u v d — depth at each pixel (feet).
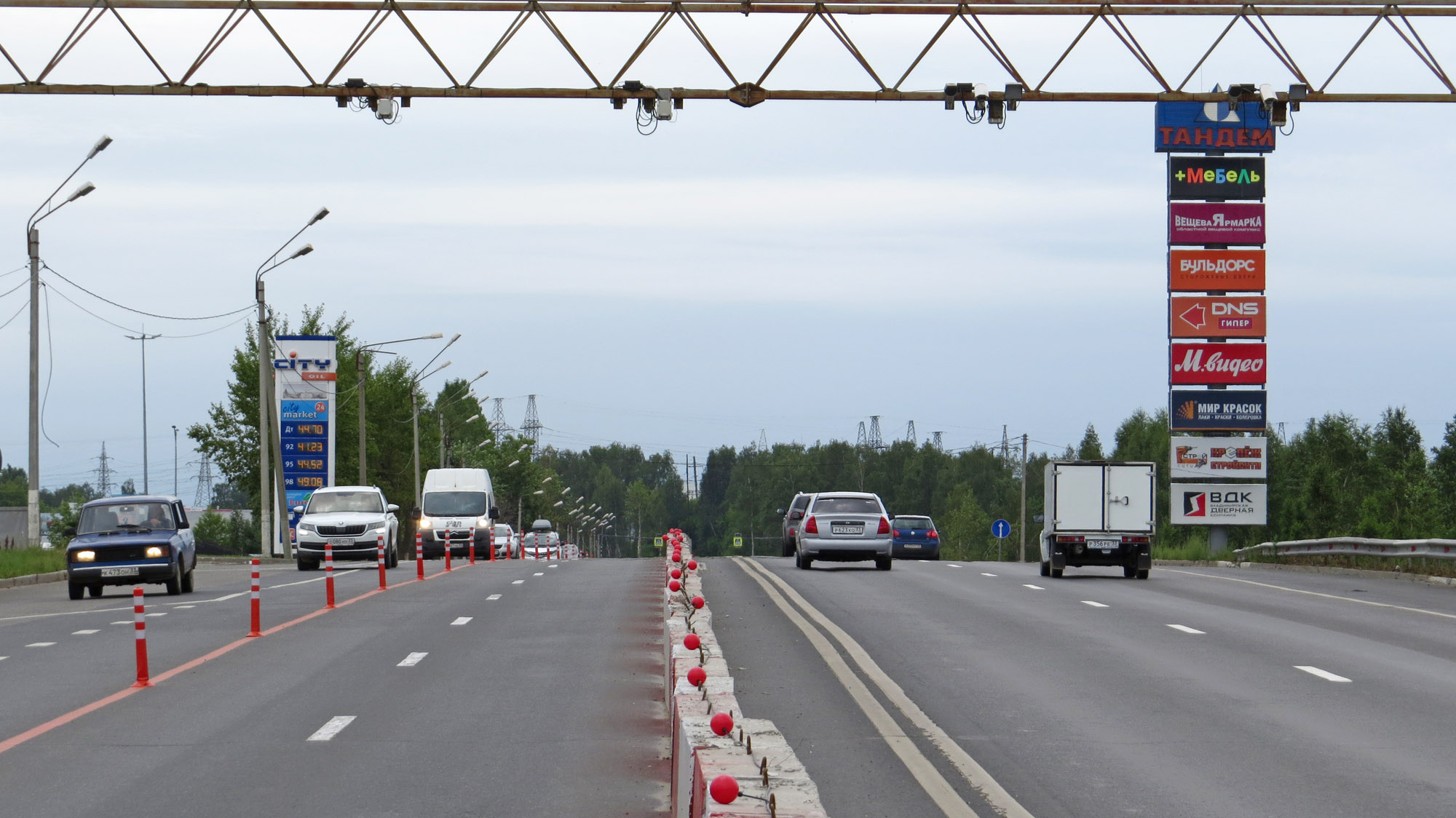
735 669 75.61
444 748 53.01
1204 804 43.34
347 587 145.38
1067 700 64.59
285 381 301.22
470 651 84.84
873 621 102.53
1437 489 450.71
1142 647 85.61
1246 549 212.02
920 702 64.03
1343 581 156.66
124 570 134.92
